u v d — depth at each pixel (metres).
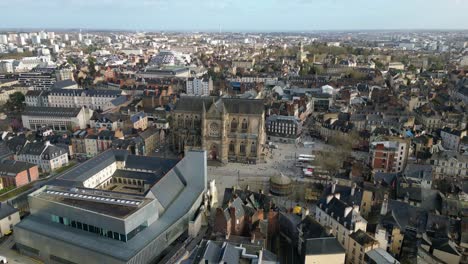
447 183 158.38
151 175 175.75
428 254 109.31
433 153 182.25
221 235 114.81
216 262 93.94
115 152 188.62
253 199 140.38
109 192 129.12
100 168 171.50
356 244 112.25
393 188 152.88
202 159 150.88
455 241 117.75
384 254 106.25
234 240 111.56
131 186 176.25
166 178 143.62
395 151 178.62
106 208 116.62
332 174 179.25
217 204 156.25
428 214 126.25
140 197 125.56
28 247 120.88
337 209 124.69
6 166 177.12
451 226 122.69
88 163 172.25
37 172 183.38
